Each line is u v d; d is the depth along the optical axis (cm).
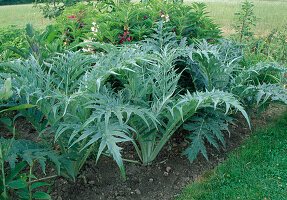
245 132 361
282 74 411
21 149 210
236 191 263
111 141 178
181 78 377
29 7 1748
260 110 346
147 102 263
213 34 451
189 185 272
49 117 220
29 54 375
